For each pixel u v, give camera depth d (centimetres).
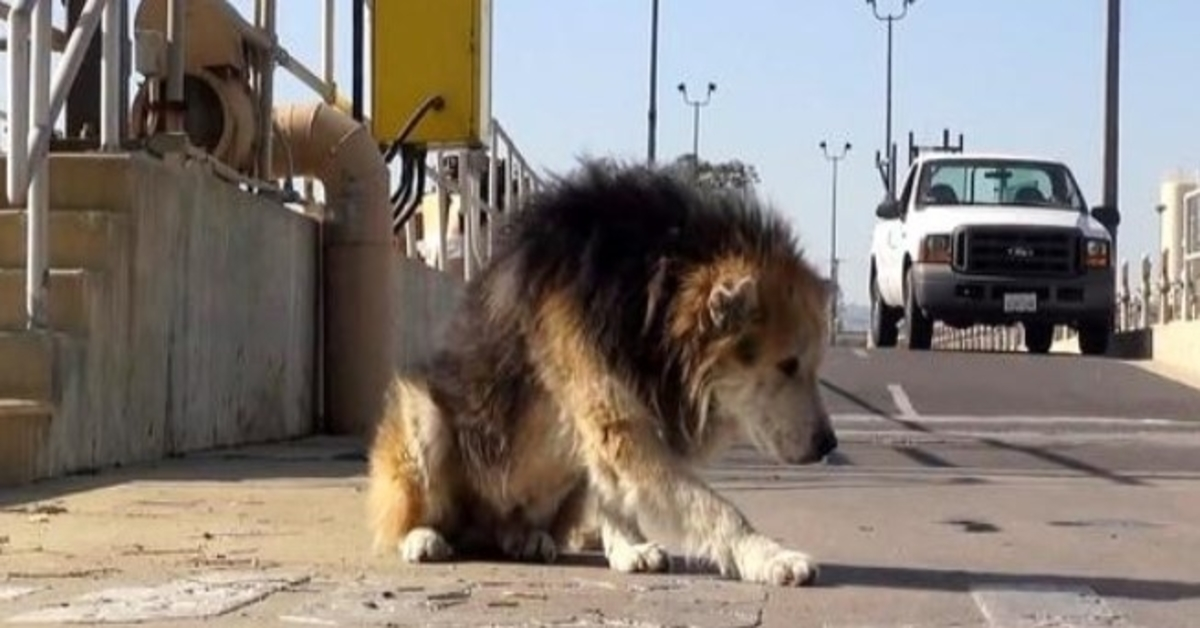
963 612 658
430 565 754
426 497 771
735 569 716
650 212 726
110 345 1101
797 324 722
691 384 717
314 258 1557
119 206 1133
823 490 1080
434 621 621
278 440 1439
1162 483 1145
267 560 758
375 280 1567
